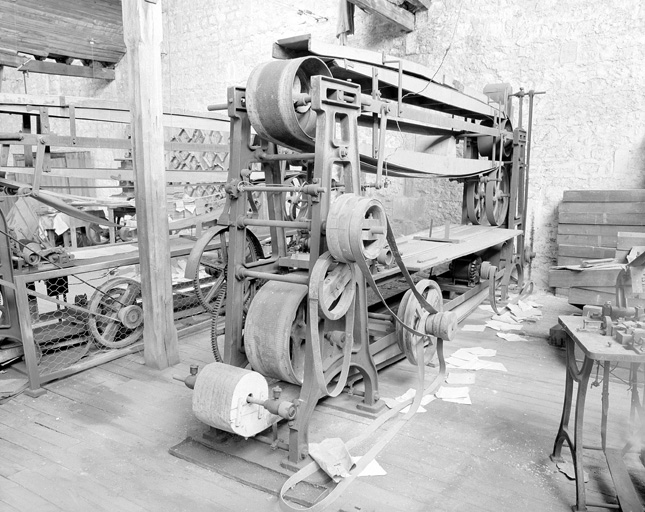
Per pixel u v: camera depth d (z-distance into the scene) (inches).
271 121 101.3
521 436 108.5
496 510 84.4
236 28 353.7
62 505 87.0
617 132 221.3
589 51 223.9
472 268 191.8
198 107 383.9
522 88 218.1
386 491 89.6
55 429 113.3
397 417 116.3
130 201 201.9
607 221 205.6
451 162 170.6
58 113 162.6
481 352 158.6
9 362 148.3
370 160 133.0
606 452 92.5
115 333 159.2
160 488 91.4
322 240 96.7
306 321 111.5
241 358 112.2
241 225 108.5
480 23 248.4
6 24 346.0
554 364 149.7
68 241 260.4
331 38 307.9
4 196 144.2
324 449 96.5
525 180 230.5
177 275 243.9
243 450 101.3
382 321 141.2
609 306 93.4
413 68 139.3
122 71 425.7
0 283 130.6
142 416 119.2
